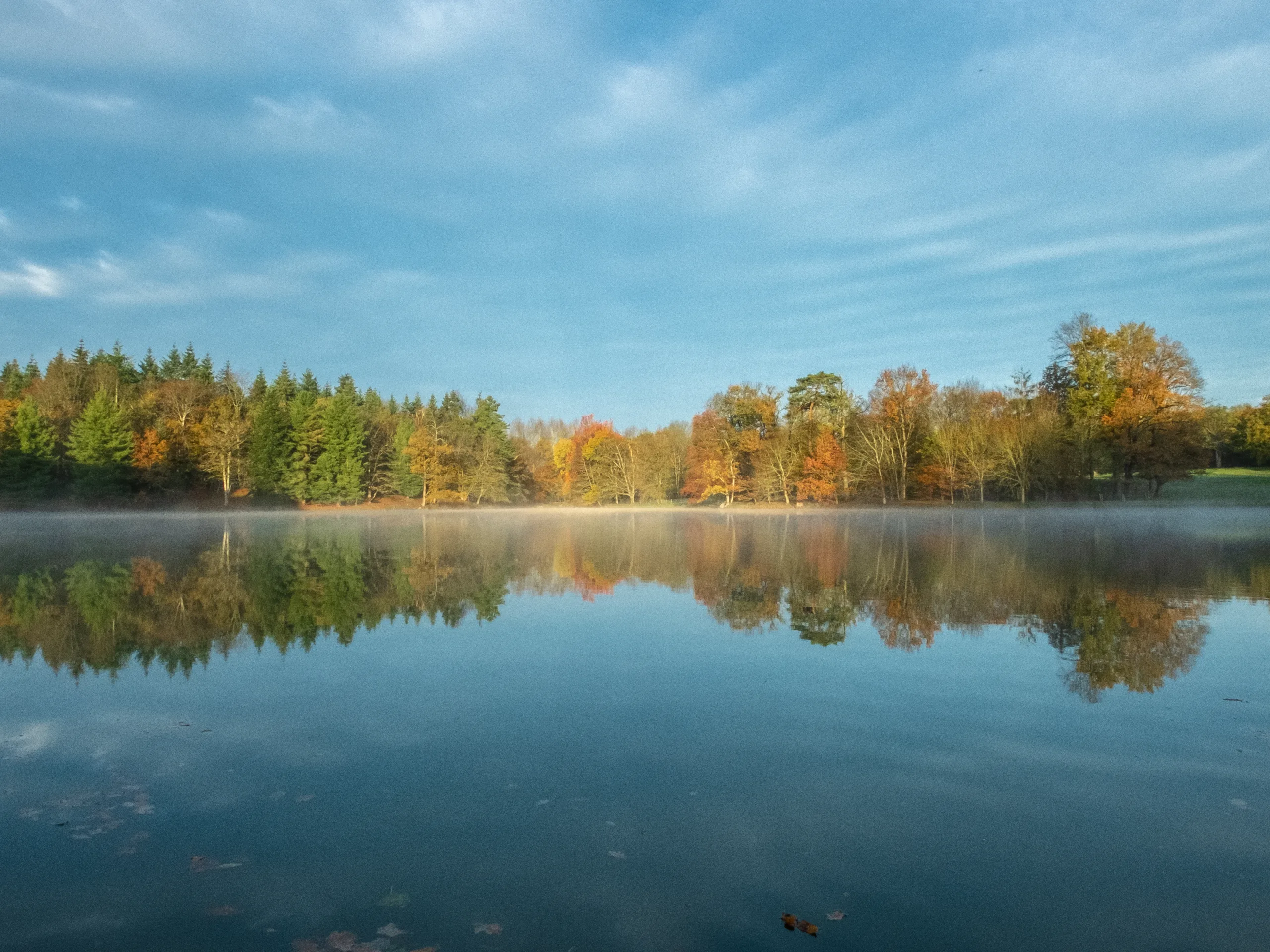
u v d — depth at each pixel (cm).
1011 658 1048
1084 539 3344
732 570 2123
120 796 616
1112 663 1023
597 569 2162
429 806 596
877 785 634
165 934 432
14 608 1471
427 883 487
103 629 1270
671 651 1100
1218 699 865
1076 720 793
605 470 9969
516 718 803
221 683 941
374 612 1427
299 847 532
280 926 441
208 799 610
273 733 762
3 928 438
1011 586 1753
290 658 1061
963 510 6725
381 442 9462
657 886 482
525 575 2016
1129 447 6109
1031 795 616
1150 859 518
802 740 737
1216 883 489
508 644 1147
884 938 427
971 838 546
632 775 655
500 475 9550
